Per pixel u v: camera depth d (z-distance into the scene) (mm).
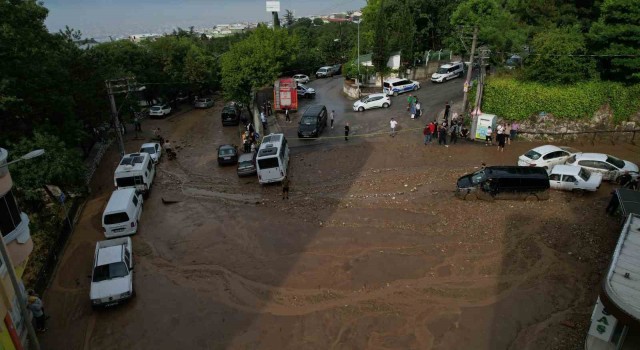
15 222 14461
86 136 31312
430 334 14328
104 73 38719
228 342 14664
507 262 17781
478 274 17156
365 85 51625
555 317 14797
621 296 10773
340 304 16016
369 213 22578
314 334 14703
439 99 42438
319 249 19672
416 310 15438
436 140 32094
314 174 28234
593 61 30703
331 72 66188
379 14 48375
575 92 29969
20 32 25734
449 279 16953
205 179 30156
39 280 18062
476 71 53562
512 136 31250
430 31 55969
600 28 29797
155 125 49844
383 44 48281
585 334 13961
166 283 18203
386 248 19297
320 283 17281
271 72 45406
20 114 25375
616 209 20359
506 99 32031
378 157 29797
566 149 27078
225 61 46219
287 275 17969
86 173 30828
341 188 25906
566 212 21188
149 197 27516
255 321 15547
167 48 58781
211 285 17812
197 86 60562
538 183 22203
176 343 14820
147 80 53938
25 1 27703
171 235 22250
